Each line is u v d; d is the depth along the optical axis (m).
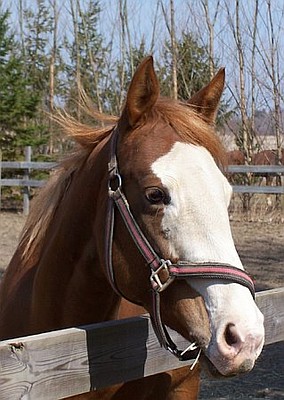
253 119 15.64
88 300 2.46
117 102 18.31
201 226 1.99
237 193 13.22
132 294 2.18
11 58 16.89
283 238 11.15
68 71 21.84
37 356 2.03
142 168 2.08
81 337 2.19
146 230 2.06
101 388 2.28
